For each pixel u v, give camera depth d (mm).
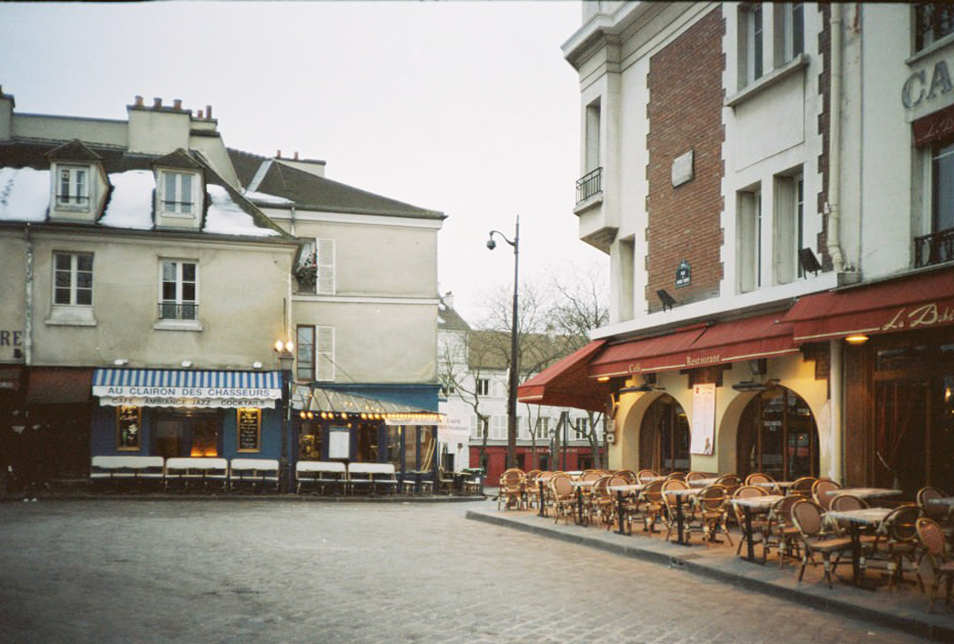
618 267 18188
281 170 33406
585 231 18875
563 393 19219
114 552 11172
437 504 23828
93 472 22656
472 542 13219
